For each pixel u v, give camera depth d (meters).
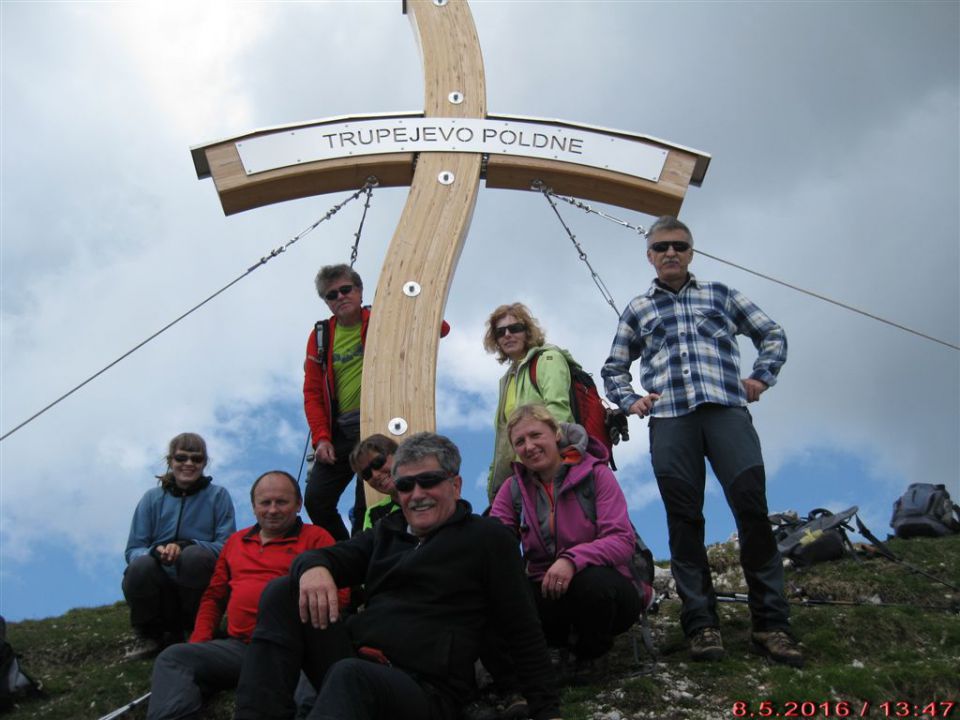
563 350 6.06
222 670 4.88
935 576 7.18
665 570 7.82
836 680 5.02
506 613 4.27
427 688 4.09
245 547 5.45
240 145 7.18
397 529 4.55
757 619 5.50
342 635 4.21
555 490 5.23
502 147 7.24
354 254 7.21
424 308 6.59
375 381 6.36
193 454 6.41
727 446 5.56
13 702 5.83
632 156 7.29
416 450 4.48
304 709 4.25
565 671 5.38
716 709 4.96
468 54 7.64
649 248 6.03
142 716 5.52
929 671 5.07
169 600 6.18
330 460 6.41
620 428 6.04
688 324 5.88
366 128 7.29
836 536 7.56
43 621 7.69
